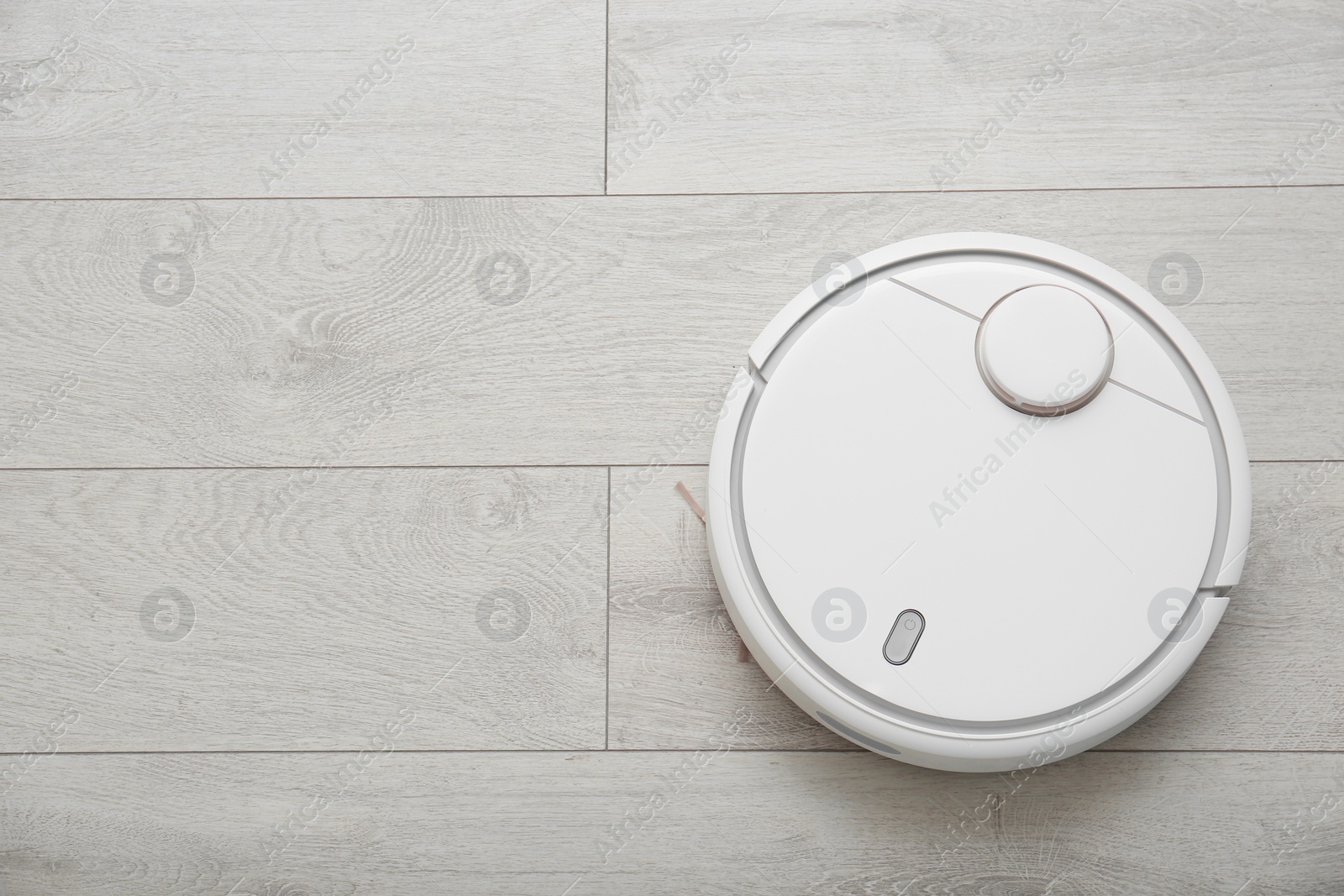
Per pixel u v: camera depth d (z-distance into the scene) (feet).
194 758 2.63
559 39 3.02
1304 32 2.99
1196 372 2.45
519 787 2.61
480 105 2.98
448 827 2.59
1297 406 2.77
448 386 2.82
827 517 2.38
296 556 2.73
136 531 2.74
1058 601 2.33
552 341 2.84
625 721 2.63
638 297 2.87
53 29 3.01
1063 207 2.92
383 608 2.70
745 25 3.01
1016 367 2.38
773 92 2.98
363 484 2.77
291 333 2.85
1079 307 2.40
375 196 2.94
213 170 2.95
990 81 2.98
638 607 2.68
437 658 2.67
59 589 2.71
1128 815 2.56
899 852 2.56
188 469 2.78
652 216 2.92
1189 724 2.59
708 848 2.58
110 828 2.60
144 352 2.85
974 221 2.92
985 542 2.35
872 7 3.02
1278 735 2.58
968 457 2.39
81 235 2.92
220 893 2.58
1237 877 2.54
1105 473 2.38
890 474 2.39
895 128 2.96
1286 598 2.65
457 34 3.02
